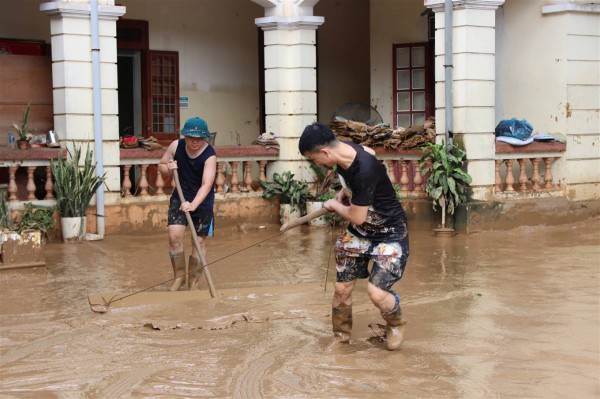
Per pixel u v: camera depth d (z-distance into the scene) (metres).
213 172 8.27
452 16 12.27
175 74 16.12
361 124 13.66
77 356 6.00
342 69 18.22
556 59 13.41
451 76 12.30
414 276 9.02
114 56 12.17
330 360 5.82
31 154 11.69
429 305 7.54
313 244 11.62
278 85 13.77
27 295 8.21
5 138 12.70
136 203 12.46
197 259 8.49
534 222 13.02
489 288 8.30
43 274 9.35
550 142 13.33
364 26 18.44
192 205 8.12
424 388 5.18
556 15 13.37
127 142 12.72
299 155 13.81
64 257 10.53
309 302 7.62
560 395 5.04
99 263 10.12
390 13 15.88
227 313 7.21
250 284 8.78
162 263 10.12
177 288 8.40
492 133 12.53
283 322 6.93
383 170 5.87
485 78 12.41
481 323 6.82
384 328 6.60
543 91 13.59
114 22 12.12
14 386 5.35
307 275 9.27
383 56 16.02
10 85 12.71
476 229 12.44
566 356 5.82
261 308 7.39
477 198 12.48
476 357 5.84
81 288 8.57
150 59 15.81
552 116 13.52
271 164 13.95
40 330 6.77
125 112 16.19
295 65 13.71
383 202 5.91
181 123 16.25
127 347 6.21
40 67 12.91
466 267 9.56
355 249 6.06
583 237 11.98
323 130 5.72
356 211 5.77
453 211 12.41
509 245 11.27
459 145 12.37
